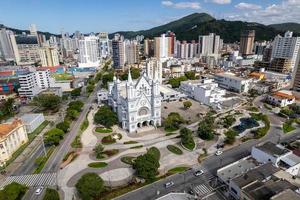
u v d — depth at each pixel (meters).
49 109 178.00
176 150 111.38
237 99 189.75
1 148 102.88
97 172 95.38
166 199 73.56
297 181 76.44
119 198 79.50
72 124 147.25
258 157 96.69
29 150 115.88
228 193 79.19
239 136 125.50
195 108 174.25
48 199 70.19
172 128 137.00
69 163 102.56
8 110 166.62
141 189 84.25
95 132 134.12
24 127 123.81
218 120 147.62
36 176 93.81
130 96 126.88
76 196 81.25
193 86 196.88
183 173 93.44
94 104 188.75
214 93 181.88
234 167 91.00
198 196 79.38
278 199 59.97
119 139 124.44
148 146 116.62
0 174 96.38
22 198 81.56
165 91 199.12
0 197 72.00
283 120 148.25
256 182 73.31
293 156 92.88
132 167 98.31
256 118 147.25
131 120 131.12
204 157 105.00
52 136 117.19
